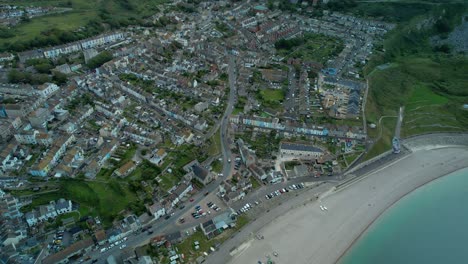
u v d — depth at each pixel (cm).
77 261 17775
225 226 19812
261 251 18950
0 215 19062
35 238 18550
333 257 19075
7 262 17350
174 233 19075
